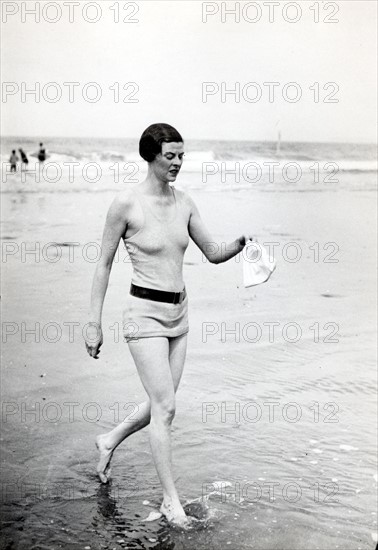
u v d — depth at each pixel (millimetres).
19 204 11156
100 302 3209
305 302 6164
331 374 4543
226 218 9781
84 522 2918
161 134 3029
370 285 6781
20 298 6000
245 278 3256
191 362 4711
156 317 3094
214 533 2854
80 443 3588
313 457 3502
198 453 3531
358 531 2875
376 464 3443
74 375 4406
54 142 18703
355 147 16297
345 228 9406
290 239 8609
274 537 2824
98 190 13094
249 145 17453
